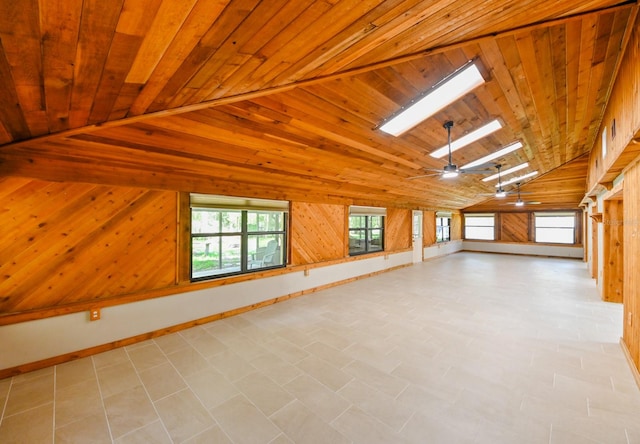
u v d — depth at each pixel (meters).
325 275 5.80
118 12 0.87
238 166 3.55
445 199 9.14
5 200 2.54
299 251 5.29
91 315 2.93
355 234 6.97
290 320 3.97
